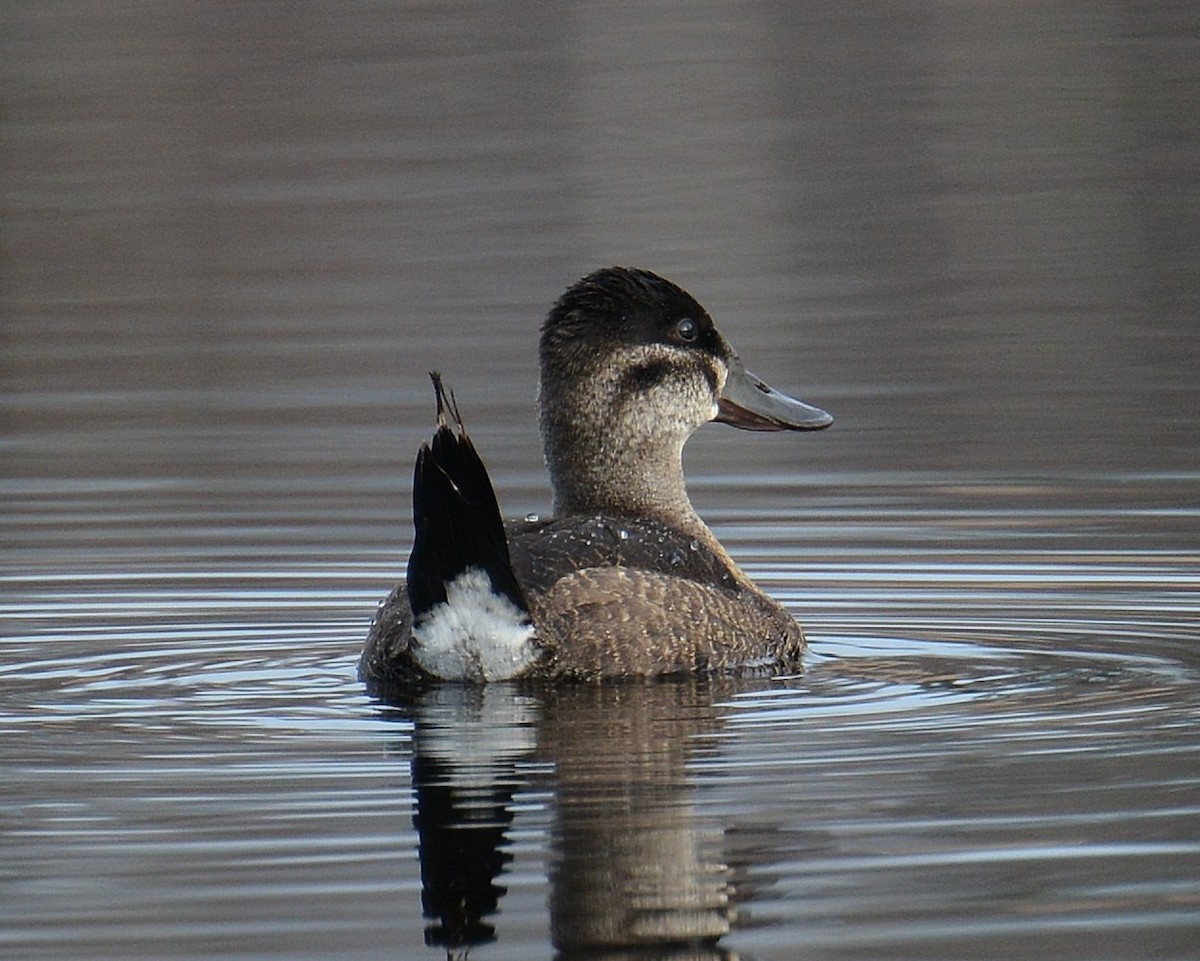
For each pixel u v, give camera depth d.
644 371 11.77
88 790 8.70
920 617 12.05
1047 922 7.22
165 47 32.59
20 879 7.71
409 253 24.80
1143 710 9.79
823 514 14.90
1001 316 21.67
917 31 34.53
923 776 8.76
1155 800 8.39
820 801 8.45
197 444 17.36
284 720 9.78
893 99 30.98
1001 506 14.93
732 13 35.69
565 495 11.90
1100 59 32.12
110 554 13.84
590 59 32.59
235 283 23.81
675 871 7.66
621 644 10.23
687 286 23.00
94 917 7.35
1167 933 7.12
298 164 28.45
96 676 10.75
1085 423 17.50
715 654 10.50
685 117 30.47
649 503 11.85
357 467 16.50
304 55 32.31
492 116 30.38
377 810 8.41
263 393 19.23
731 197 26.81
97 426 18.09
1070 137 28.94
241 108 30.33
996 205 26.30
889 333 21.06
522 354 20.58
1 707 10.09
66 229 26.08
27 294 23.69
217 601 12.57
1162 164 27.61
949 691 10.23
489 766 8.96
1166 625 11.66
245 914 7.35
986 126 29.50
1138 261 23.77
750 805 8.39
